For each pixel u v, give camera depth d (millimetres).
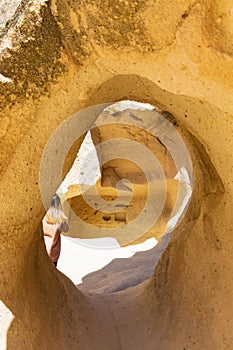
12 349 1039
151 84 1153
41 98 1001
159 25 902
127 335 1378
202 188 1346
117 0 903
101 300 1584
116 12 915
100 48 965
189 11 872
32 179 1070
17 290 1118
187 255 1321
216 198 1235
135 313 1450
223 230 1192
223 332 1124
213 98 947
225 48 867
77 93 1041
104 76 1032
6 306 1068
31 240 1195
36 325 1145
